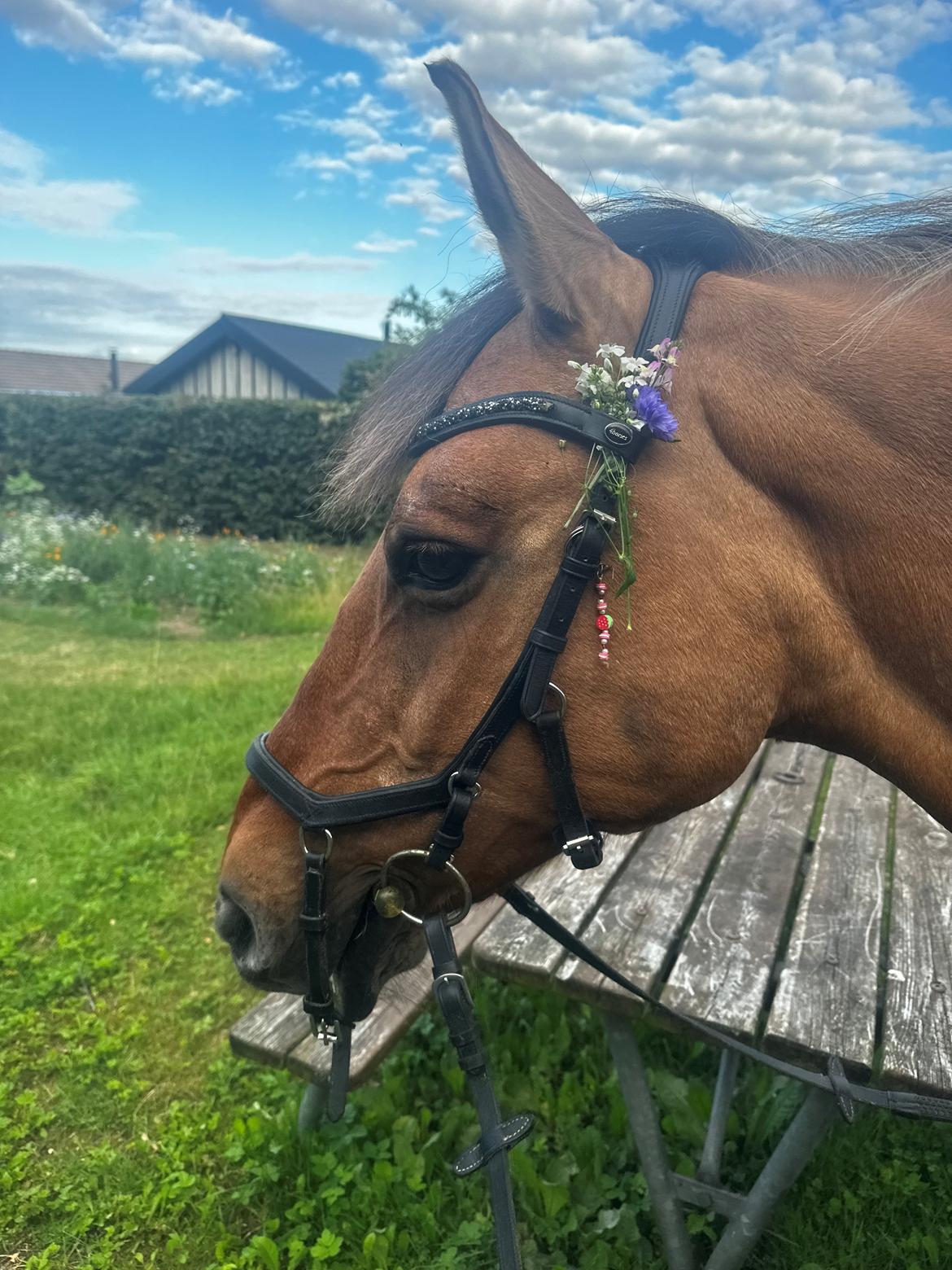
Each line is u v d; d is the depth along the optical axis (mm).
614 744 1178
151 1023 2811
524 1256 1967
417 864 1283
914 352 1207
